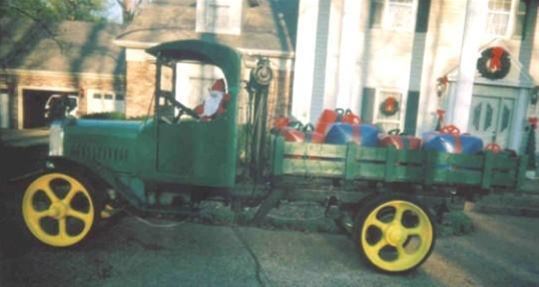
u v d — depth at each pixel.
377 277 4.17
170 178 4.39
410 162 4.25
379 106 12.46
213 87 4.42
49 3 17.48
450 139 4.40
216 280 3.81
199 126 4.28
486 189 4.41
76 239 4.30
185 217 4.60
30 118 19.52
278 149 4.16
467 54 10.35
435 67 12.28
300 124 5.29
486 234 6.02
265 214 4.42
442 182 4.27
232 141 4.22
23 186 4.30
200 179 4.32
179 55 4.43
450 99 11.87
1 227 4.78
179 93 8.04
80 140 4.60
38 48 19.36
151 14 13.55
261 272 4.08
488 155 4.24
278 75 12.34
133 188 4.55
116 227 5.14
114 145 4.53
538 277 4.42
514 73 12.11
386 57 12.33
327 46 12.09
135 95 12.34
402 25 12.30
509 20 12.30
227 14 12.66
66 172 4.29
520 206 7.75
